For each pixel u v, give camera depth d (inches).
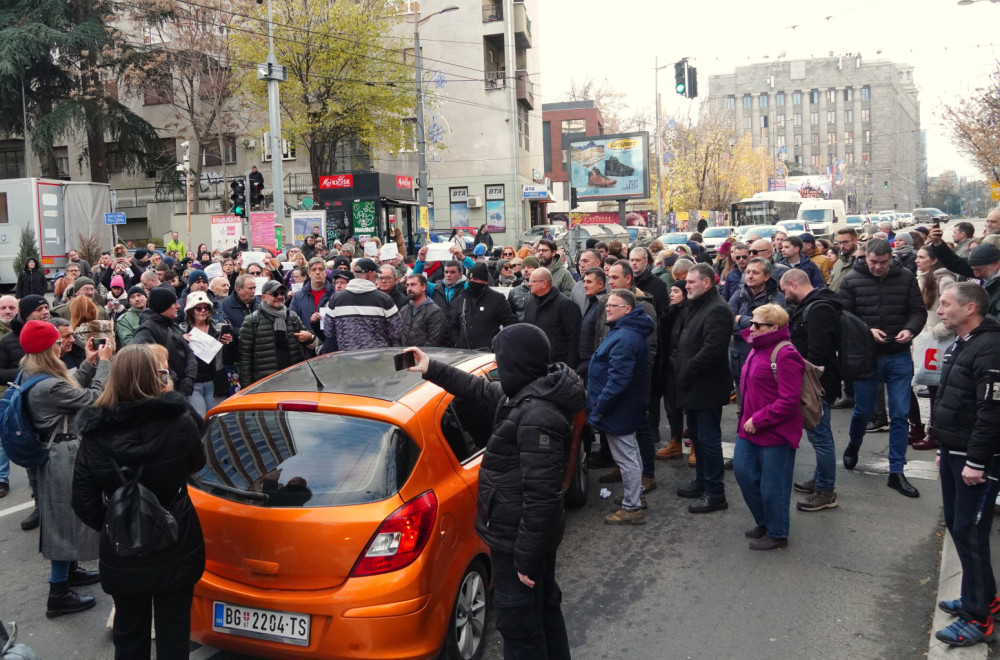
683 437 347.9
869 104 5339.6
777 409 217.9
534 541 130.5
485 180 1528.1
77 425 140.1
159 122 1558.8
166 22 1326.3
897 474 269.0
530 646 137.2
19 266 882.8
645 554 224.2
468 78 1509.6
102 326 272.8
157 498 139.3
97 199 997.2
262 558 149.3
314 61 1254.3
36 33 1198.9
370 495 149.2
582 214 1833.2
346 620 142.9
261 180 797.2
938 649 166.2
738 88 5541.3
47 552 196.5
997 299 262.7
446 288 347.6
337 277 340.8
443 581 153.3
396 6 1348.4
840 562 214.8
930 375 266.2
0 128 1337.4
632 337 238.7
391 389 171.0
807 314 251.0
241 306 334.3
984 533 168.4
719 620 185.0
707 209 2263.8
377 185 853.8
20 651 110.0
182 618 143.7
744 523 246.1
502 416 139.1
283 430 162.1
